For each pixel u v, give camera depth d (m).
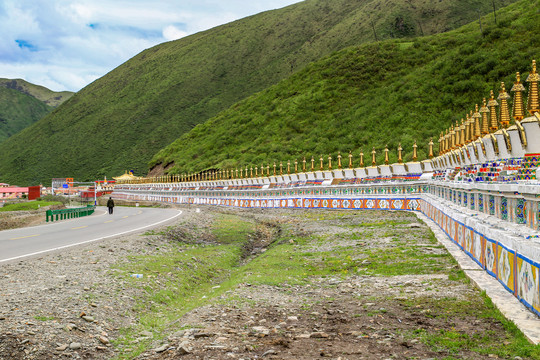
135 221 33.25
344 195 35.34
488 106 12.98
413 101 84.12
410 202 28.62
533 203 7.86
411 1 169.38
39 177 177.00
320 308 9.36
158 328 8.95
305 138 91.31
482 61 83.56
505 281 8.65
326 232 21.95
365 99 95.81
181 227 26.97
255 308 9.57
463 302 8.50
